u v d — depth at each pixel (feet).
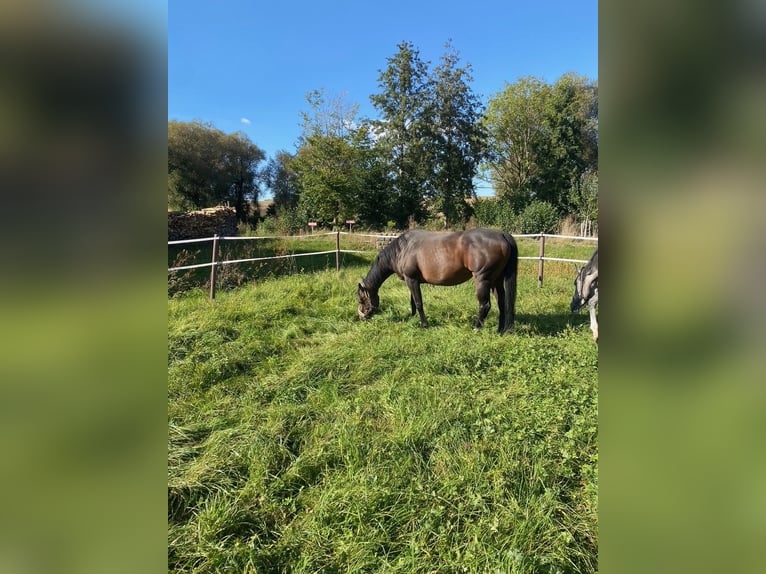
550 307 18.28
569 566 5.44
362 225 73.82
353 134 66.85
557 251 34.32
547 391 9.82
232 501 6.83
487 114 87.66
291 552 5.97
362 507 6.46
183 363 12.13
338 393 10.52
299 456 7.92
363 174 70.85
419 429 8.40
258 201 92.73
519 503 6.47
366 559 5.71
